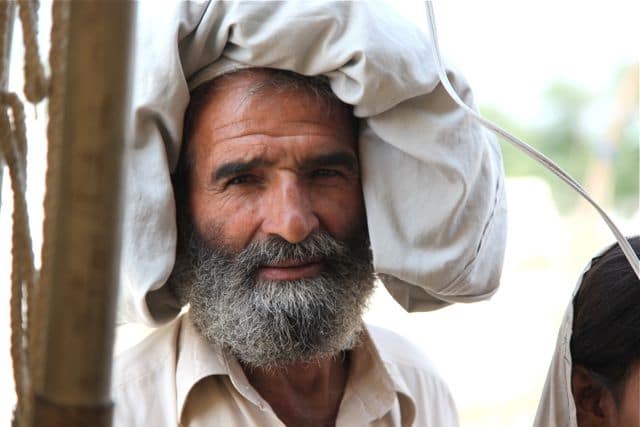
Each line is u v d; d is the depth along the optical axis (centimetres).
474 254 133
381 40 123
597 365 114
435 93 129
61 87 64
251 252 130
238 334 132
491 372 480
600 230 712
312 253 131
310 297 131
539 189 642
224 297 132
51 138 65
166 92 124
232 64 127
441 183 130
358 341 145
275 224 128
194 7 125
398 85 124
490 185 135
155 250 126
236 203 130
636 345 110
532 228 613
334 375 145
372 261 141
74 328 62
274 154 127
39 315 68
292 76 127
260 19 123
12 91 76
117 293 64
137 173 127
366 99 124
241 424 135
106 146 62
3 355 181
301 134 127
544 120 961
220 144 128
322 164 130
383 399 144
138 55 125
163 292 137
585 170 889
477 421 445
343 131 131
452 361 490
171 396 134
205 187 131
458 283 133
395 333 165
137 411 133
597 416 116
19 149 75
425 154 128
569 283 585
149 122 126
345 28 123
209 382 136
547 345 507
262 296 131
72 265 62
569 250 655
